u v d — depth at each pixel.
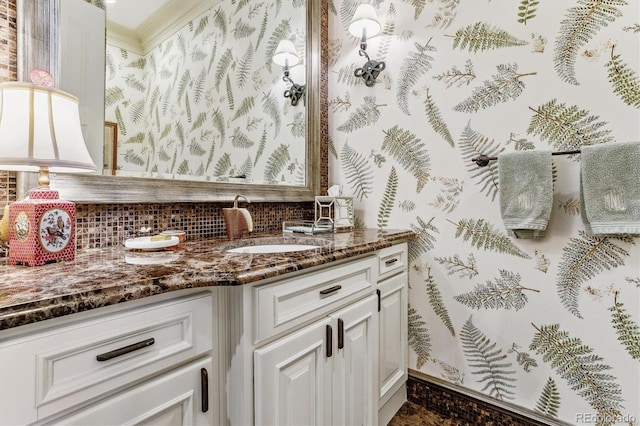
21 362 0.46
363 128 1.74
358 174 1.76
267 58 1.61
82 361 0.52
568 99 1.17
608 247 1.10
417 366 1.55
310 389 0.92
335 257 0.96
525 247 1.26
